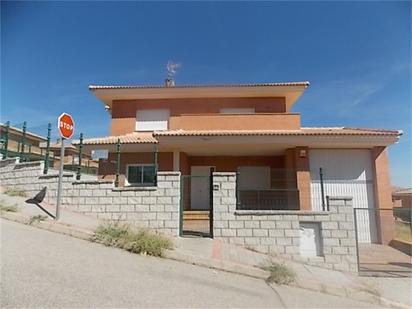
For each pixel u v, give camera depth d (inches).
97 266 212.7
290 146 542.6
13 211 319.3
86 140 572.1
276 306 197.9
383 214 512.7
